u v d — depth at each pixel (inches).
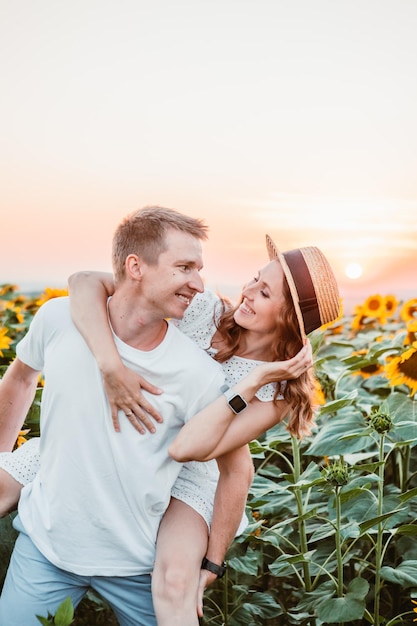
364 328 249.6
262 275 104.9
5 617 100.8
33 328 102.3
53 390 98.2
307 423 106.5
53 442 99.0
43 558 100.9
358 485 123.3
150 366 97.5
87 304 99.3
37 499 102.3
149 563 100.7
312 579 132.0
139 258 95.7
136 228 96.1
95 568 99.6
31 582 100.3
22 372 106.7
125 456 97.7
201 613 98.8
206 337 110.4
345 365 169.5
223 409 97.7
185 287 96.1
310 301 103.1
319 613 111.0
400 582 114.1
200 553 100.0
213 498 107.3
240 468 103.0
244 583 135.3
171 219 96.4
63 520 98.9
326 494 134.6
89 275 104.1
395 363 140.3
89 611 134.9
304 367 101.1
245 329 108.5
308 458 162.7
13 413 109.6
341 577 115.3
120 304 98.6
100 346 96.0
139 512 99.3
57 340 99.6
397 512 121.4
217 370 100.7
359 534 114.8
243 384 98.5
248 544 130.3
